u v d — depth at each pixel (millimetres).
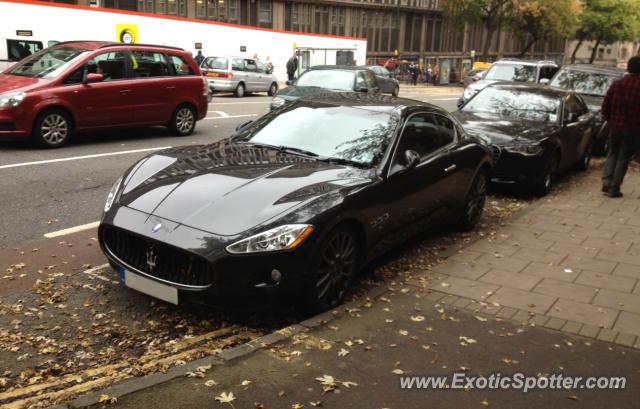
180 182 4520
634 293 5133
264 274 3996
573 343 4094
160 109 12211
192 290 3949
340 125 5512
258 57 35281
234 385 3297
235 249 3891
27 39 24125
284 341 3867
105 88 11086
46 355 3809
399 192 5223
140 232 4086
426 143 5910
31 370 3598
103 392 3139
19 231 6098
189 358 3750
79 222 6520
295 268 4074
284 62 37094
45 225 6336
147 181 4633
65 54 11070
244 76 27000
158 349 3928
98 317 4328
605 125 12789
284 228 4023
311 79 14891
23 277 4965
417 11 58188
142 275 4168
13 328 4109
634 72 8430
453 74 61094
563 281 5355
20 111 9969
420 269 5578
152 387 3223
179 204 4242
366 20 53750
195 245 3908
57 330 4129
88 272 5145
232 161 4930
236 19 43156
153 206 4277
